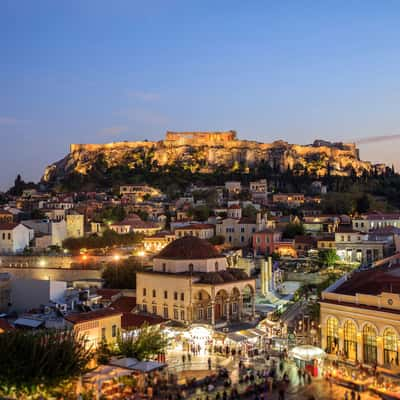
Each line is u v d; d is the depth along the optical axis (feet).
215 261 400.47
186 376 276.00
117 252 636.48
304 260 638.53
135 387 246.68
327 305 310.86
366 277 326.24
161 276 387.34
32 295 388.98
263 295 484.74
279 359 306.14
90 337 297.94
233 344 330.54
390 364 276.21
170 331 347.56
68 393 230.68
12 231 631.56
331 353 306.96
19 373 211.61
